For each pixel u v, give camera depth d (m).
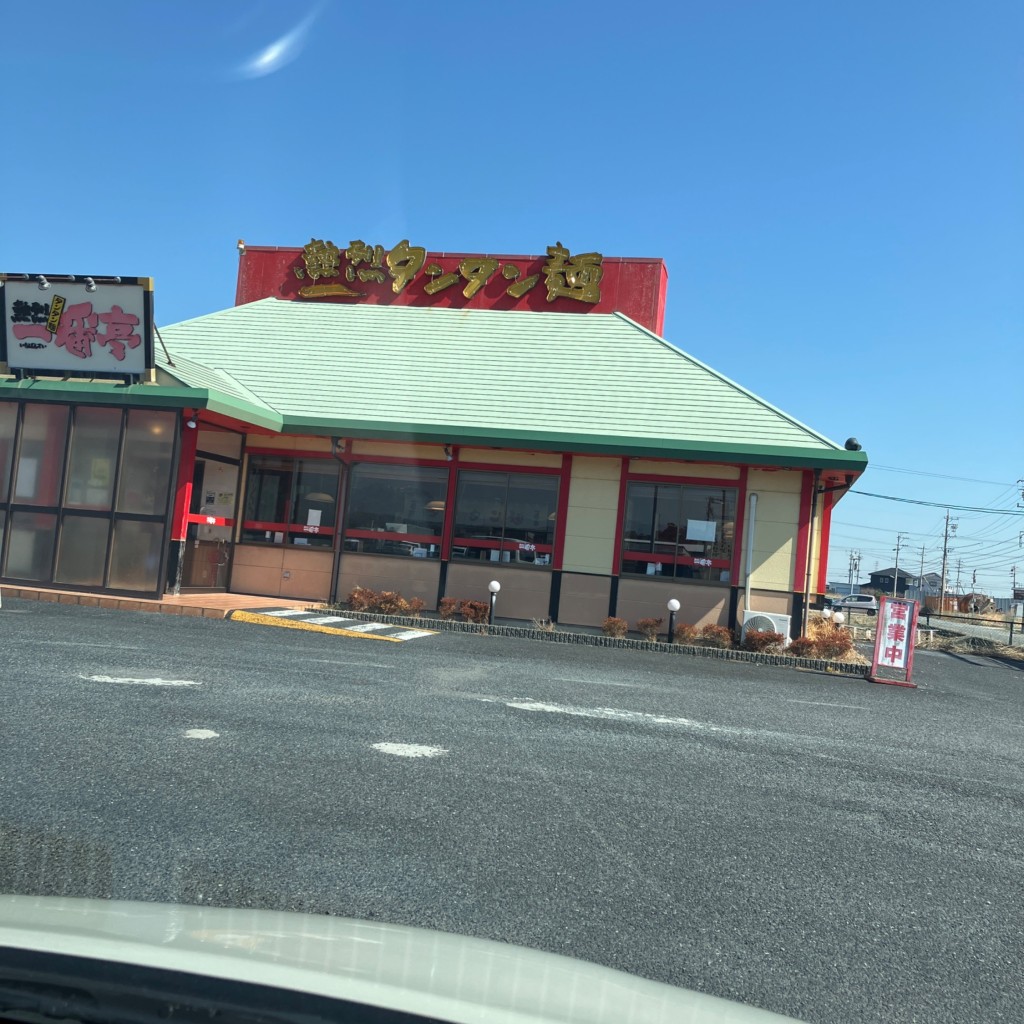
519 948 2.17
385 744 6.52
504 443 17.62
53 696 7.25
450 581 18.30
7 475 17.02
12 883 3.61
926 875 4.70
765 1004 3.16
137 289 16.33
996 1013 3.26
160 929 1.94
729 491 17.59
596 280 22.84
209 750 5.97
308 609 16.98
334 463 18.97
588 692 9.88
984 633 37.97
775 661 15.53
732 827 5.25
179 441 16.45
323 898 3.73
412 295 23.45
